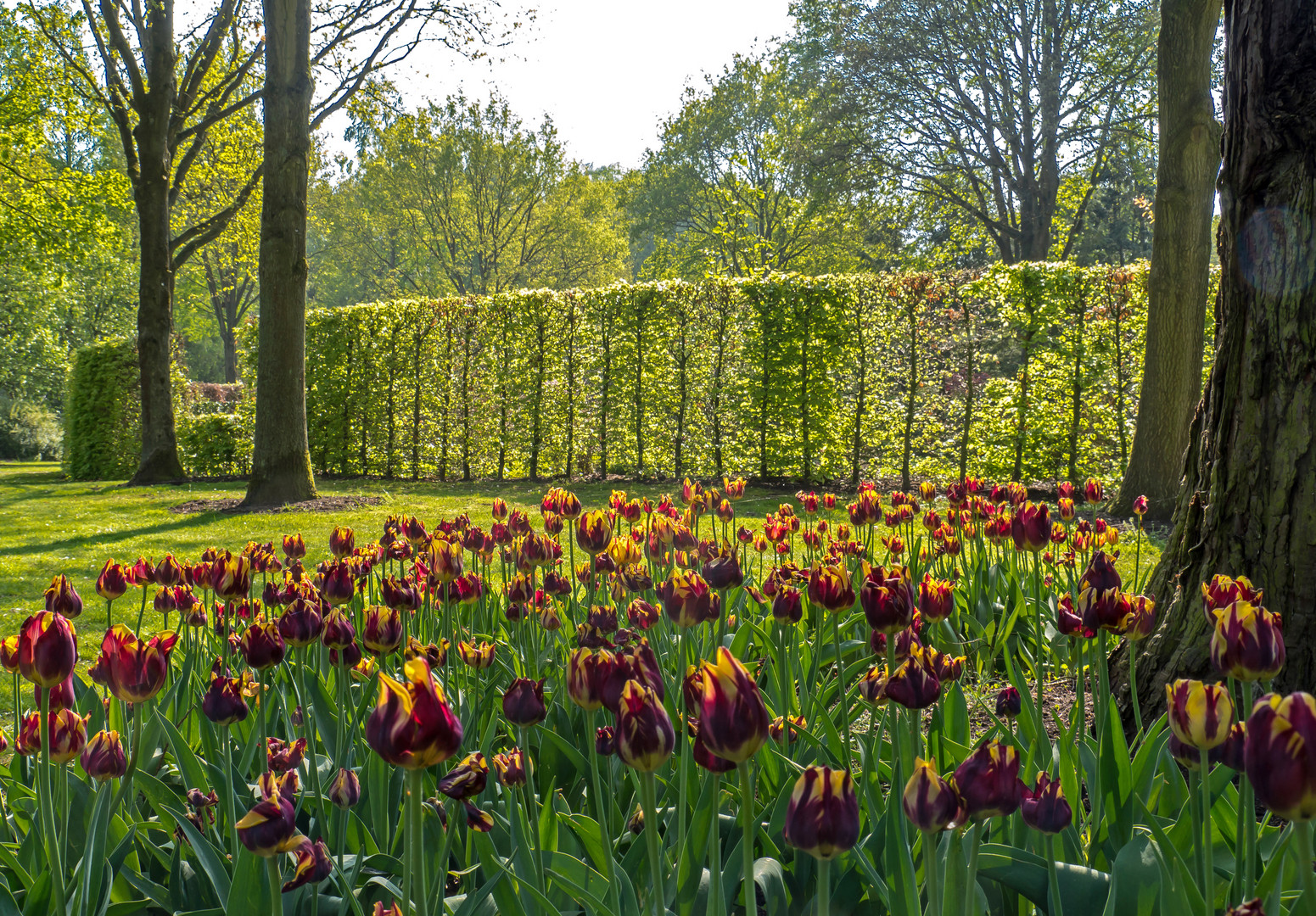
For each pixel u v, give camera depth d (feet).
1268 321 8.63
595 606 9.24
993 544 14.43
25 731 5.81
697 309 45.93
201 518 37.27
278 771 6.68
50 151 108.17
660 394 46.96
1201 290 29.96
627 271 158.10
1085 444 39.01
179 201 79.36
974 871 4.13
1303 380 8.41
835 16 94.94
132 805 7.17
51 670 4.87
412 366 55.11
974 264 115.85
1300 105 8.21
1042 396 39.34
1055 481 39.52
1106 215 125.49
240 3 57.06
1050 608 13.66
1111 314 38.40
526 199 137.80
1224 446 9.16
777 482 44.60
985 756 3.91
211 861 5.83
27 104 58.08
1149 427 30.58
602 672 5.32
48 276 99.35
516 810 5.69
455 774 4.75
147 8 55.98
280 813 4.30
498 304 51.78
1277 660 4.50
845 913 5.59
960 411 40.86
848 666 11.07
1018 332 39.22
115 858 5.86
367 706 8.20
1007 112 91.25
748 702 3.64
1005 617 13.25
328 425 58.08
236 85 57.77
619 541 8.62
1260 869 5.50
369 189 141.18
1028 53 90.12
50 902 5.66
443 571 9.31
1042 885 5.21
